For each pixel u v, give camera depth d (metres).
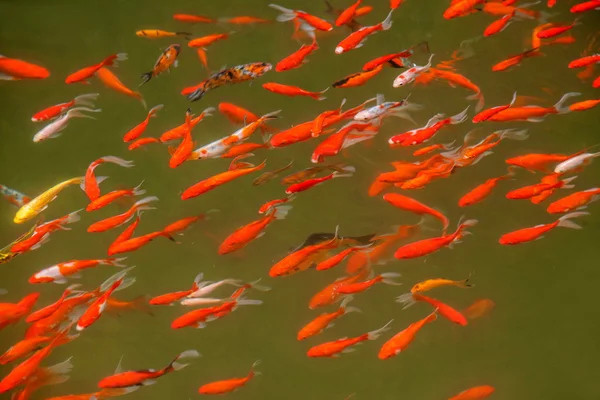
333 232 10.09
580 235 9.92
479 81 11.27
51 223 8.88
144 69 11.78
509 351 9.15
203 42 10.44
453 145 10.55
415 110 10.71
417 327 7.77
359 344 9.21
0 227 10.24
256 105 11.34
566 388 8.80
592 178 10.20
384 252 9.27
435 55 11.62
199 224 10.27
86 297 8.30
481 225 10.01
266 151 10.80
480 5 11.17
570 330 9.27
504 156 10.49
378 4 12.35
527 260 9.80
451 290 9.54
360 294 9.51
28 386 8.24
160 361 9.25
